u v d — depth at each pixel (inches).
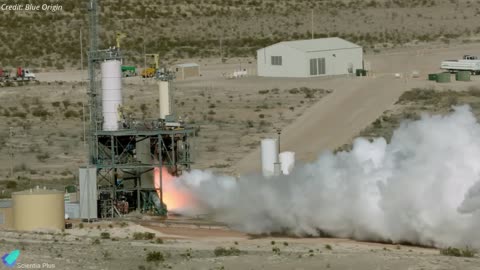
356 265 6314.0
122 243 7406.5
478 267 6190.9
